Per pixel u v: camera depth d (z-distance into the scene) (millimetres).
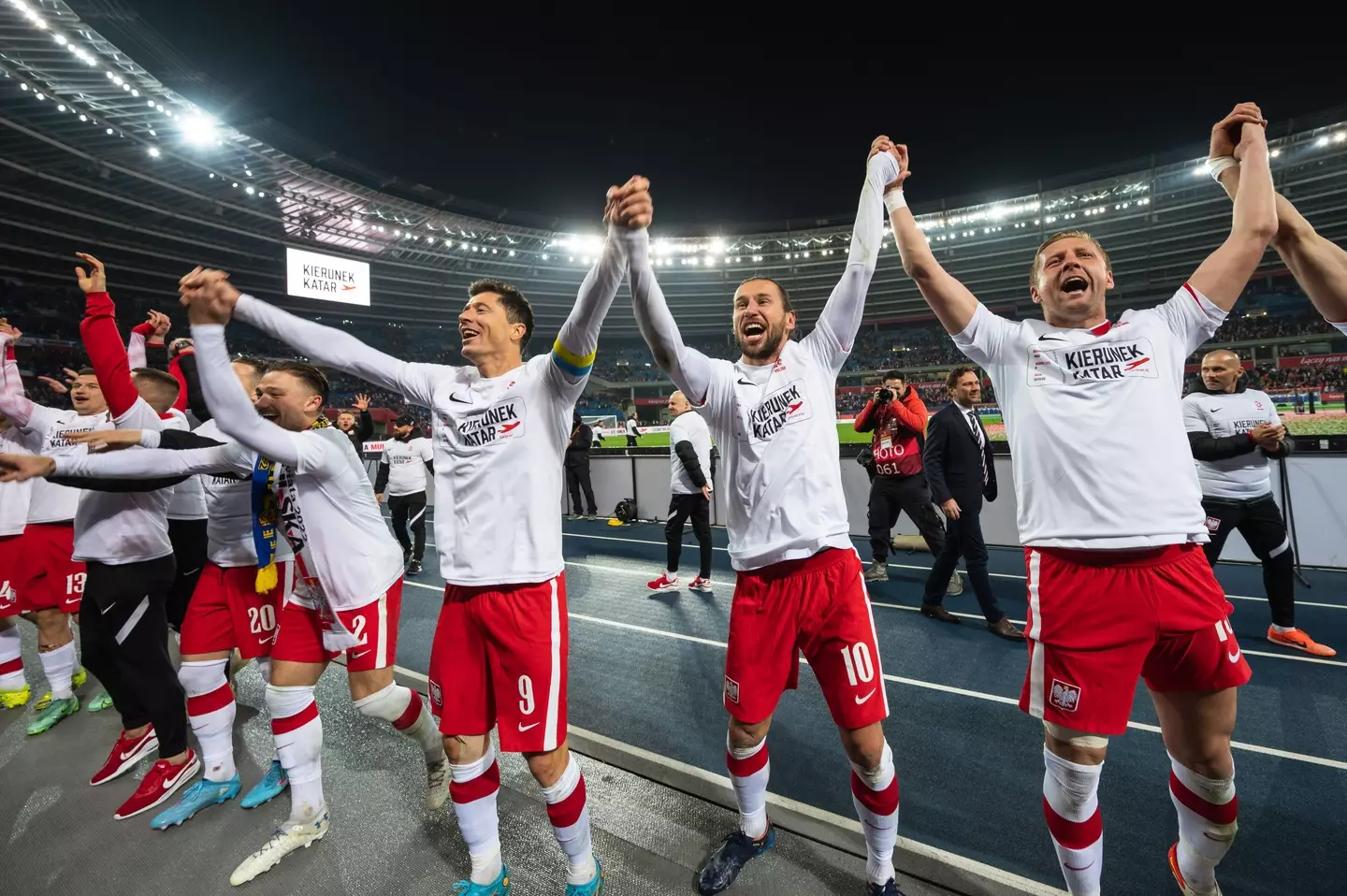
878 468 5371
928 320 33094
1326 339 22344
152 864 2145
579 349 1768
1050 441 1644
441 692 1844
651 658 3904
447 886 1989
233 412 1838
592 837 2184
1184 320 1692
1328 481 5363
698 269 34438
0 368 3363
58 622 3344
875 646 1823
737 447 1916
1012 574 5707
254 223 23625
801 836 2152
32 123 16344
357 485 2248
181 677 2430
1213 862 1657
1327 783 2383
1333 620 4148
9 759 2918
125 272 22156
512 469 1814
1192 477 1580
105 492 2482
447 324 34844
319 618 2240
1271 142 23328
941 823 2205
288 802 2504
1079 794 1568
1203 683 1539
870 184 2057
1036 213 29125
